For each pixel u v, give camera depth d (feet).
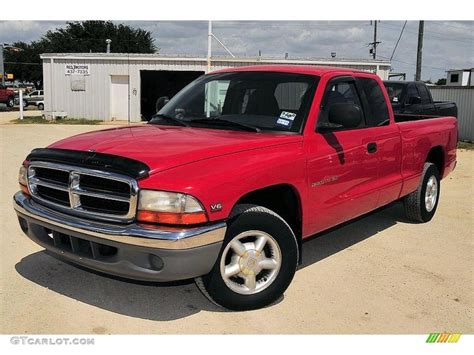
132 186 11.52
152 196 11.47
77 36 208.95
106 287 14.57
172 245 11.34
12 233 19.06
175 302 13.79
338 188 15.79
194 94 17.30
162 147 12.73
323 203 15.24
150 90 91.04
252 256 13.15
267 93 15.90
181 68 84.33
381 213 23.85
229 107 16.40
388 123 18.78
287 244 13.64
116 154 12.30
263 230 13.25
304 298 14.23
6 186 27.12
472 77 106.63
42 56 87.76
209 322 12.75
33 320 12.60
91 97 88.22
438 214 24.06
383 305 13.96
